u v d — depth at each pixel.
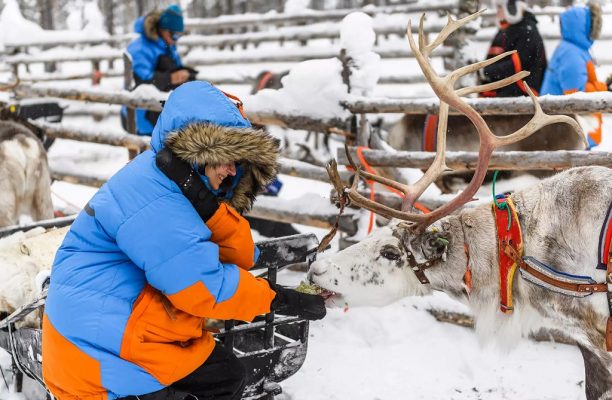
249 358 3.11
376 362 3.92
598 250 2.71
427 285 3.07
